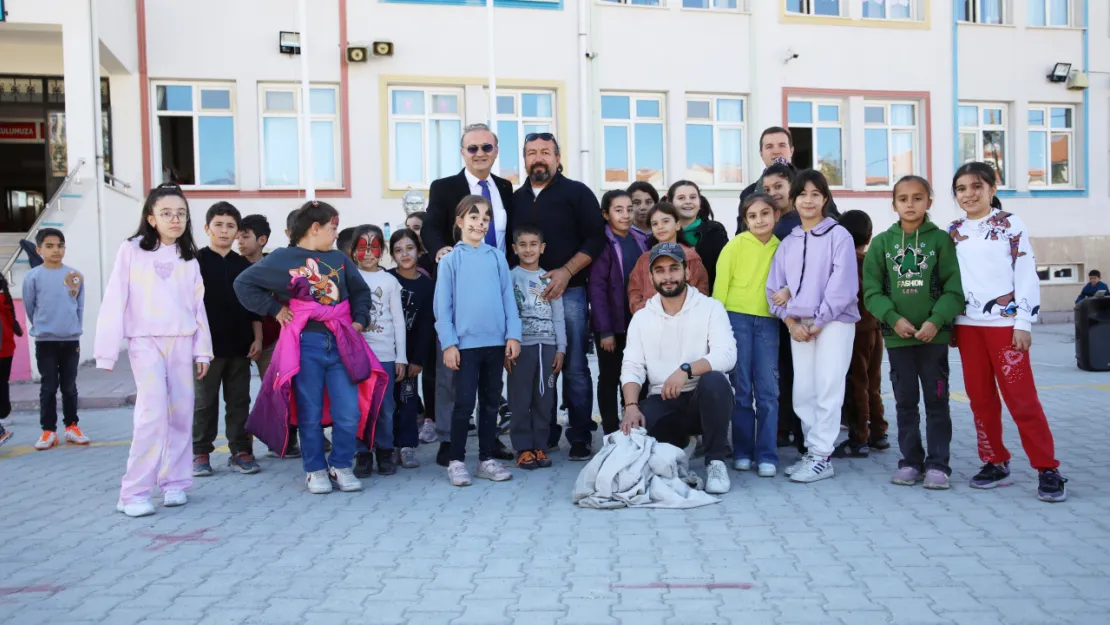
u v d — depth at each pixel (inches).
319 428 225.1
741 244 234.4
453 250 232.4
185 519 200.4
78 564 167.8
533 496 215.6
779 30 747.4
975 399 209.8
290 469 257.6
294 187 667.4
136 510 203.8
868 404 252.7
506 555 168.6
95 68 556.1
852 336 223.6
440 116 692.7
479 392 237.3
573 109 709.3
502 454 263.1
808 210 222.5
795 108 764.0
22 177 702.5
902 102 789.2
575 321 252.4
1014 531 176.1
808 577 152.2
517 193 257.9
